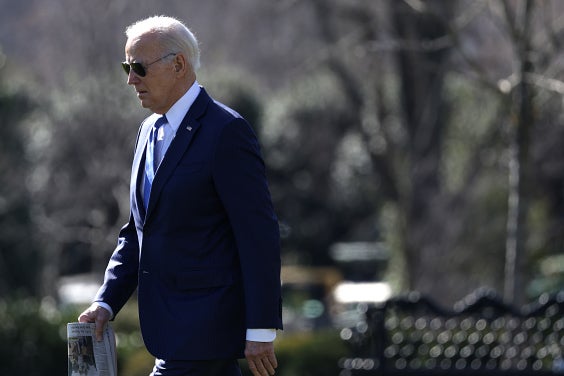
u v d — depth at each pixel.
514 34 26.77
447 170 58.31
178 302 13.07
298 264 95.88
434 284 49.38
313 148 84.75
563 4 39.38
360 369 22.56
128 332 48.47
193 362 12.98
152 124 13.69
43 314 42.34
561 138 46.03
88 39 56.69
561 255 60.66
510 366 22.27
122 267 14.02
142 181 13.49
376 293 77.00
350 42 44.03
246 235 12.79
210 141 12.94
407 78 52.69
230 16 71.56
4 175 63.28
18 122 64.62
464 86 58.06
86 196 58.22
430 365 22.83
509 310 22.22
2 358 41.03
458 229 50.09
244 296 12.95
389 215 61.44
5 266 62.56
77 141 57.09
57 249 63.72
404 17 47.00
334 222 93.88
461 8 46.19
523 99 26.84
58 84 60.09
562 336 22.02
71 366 13.53
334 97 81.31
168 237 13.07
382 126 54.28
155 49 13.04
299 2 56.34
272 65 76.88
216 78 76.62
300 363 37.12
